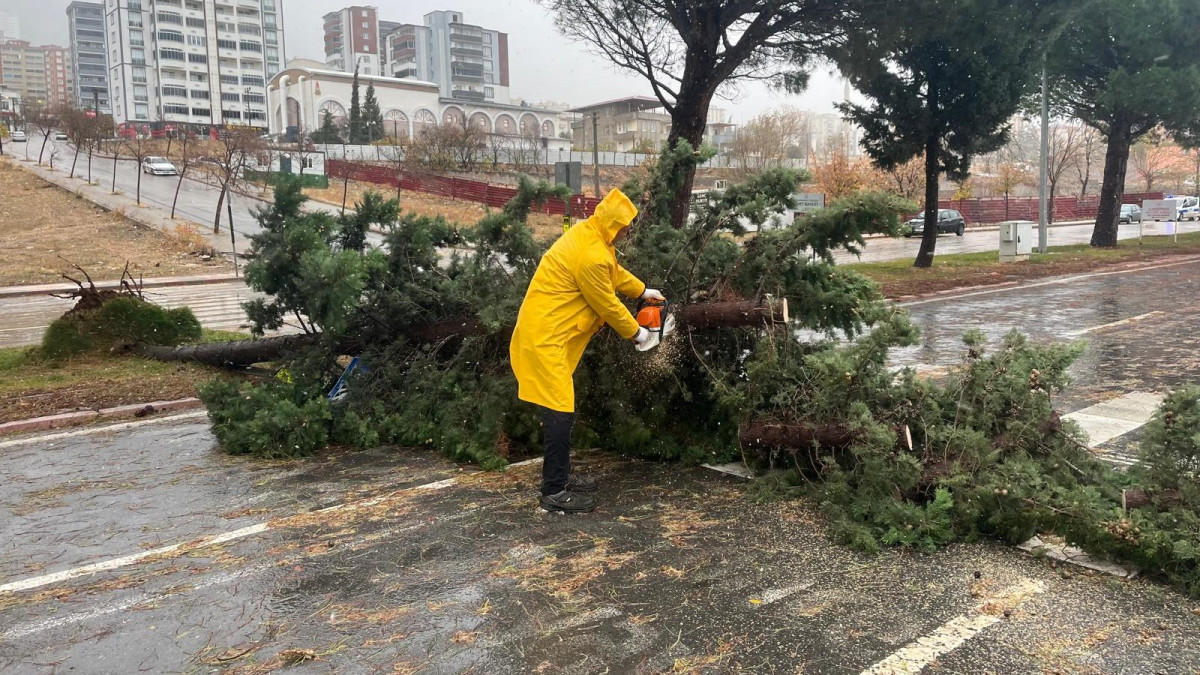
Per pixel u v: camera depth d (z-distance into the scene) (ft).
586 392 19.33
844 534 13.89
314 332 23.89
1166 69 75.15
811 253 19.95
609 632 10.86
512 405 19.15
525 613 11.46
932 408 15.89
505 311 19.25
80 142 199.00
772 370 16.74
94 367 31.60
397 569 13.07
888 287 58.49
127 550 14.20
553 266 15.28
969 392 16.31
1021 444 15.46
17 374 30.42
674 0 44.86
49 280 71.41
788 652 10.27
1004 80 63.10
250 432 20.08
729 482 17.25
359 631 11.06
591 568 12.92
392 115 360.07
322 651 10.54
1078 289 56.85
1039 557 13.12
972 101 64.28
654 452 18.89
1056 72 85.35
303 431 20.15
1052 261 78.23
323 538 14.52
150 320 34.76
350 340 22.86
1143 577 12.39
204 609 11.84
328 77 350.02
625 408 19.10
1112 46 81.15
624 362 18.61
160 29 422.00
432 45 492.54
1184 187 255.09
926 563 13.01
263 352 27.43
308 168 164.66
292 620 11.43
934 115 66.59
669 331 17.08
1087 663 9.95
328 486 17.58
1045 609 11.39
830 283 19.06
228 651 10.59
